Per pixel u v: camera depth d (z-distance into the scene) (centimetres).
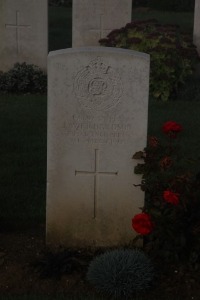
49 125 274
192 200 269
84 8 599
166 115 493
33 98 552
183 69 549
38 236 299
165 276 264
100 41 585
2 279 265
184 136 441
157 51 536
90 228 285
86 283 262
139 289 254
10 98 550
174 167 319
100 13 599
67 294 256
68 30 901
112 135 275
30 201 337
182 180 269
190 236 267
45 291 258
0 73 596
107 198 282
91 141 276
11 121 473
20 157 399
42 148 416
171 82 544
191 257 265
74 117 273
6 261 275
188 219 268
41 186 357
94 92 270
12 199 338
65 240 287
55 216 284
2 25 588
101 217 284
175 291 257
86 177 279
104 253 273
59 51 269
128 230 285
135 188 280
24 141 428
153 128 455
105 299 253
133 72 268
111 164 278
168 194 256
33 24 588
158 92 542
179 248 266
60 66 268
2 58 596
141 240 283
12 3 582
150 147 275
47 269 266
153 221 265
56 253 277
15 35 590
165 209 267
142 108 272
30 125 464
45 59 596
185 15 1104
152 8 1163
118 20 602
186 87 563
